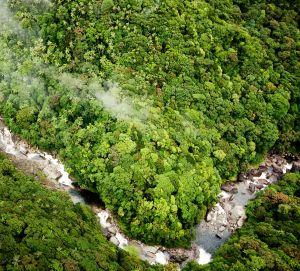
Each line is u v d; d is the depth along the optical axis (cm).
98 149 8456
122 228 8138
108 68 9150
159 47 9350
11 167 8244
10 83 9300
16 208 7156
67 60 9362
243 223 8756
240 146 9388
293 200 8838
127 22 9494
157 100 8950
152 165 8256
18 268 6150
